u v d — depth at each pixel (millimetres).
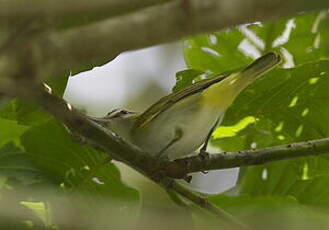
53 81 8312
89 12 3943
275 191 10453
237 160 8820
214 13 3936
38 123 9078
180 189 8828
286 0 3883
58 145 9203
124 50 4094
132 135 10148
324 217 9312
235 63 11445
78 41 4055
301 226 7230
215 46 11375
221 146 10695
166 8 3973
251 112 9992
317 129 10016
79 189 9258
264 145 10461
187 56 11531
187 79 9969
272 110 9961
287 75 9594
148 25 3990
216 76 9719
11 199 8430
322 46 11164
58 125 9055
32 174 9180
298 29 11078
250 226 8891
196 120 9750
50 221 8547
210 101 9586
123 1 3961
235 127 10250
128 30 4004
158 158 8711
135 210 8938
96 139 8016
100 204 8977
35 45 4109
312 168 10312
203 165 8859
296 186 10344
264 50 11266
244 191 10609
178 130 9836
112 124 10266
